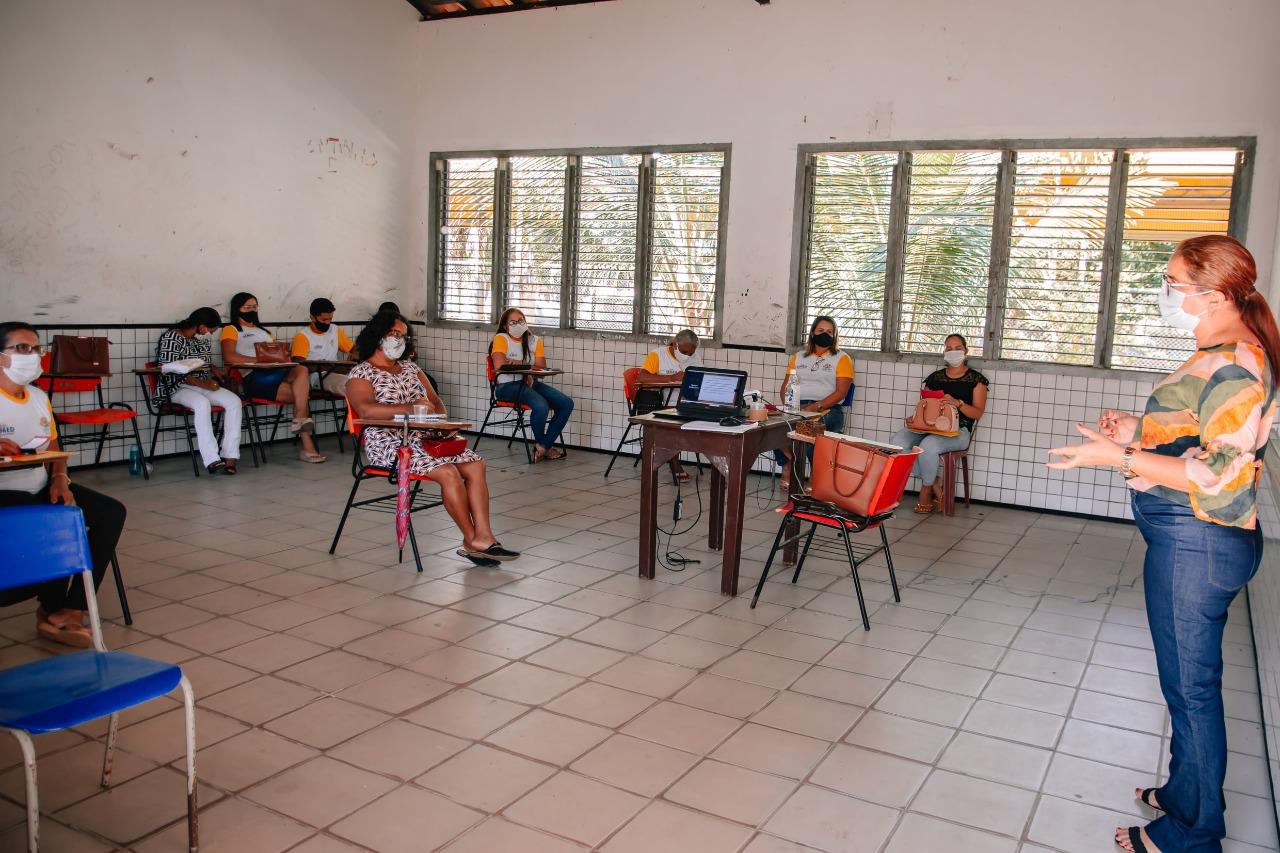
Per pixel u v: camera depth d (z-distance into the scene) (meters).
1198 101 6.00
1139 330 6.36
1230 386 2.30
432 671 3.59
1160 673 2.56
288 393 7.35
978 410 6.39
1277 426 4.54
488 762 2.92
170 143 6.92
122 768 2.83
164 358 6.69
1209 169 6.07
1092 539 5.88
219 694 3.34
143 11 6.66
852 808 2.73
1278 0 5.74
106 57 6.47
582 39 7.89
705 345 7.60
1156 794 2.75
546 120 8.15
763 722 3.26
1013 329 6.68
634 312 7.94
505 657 3.75
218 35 7.15
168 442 7.20
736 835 2.57
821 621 4.27
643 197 7.77
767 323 7.40
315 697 3.34
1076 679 3.72
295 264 7.93
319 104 7.95
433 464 4.80
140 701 2.28
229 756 2.91
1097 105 6.25
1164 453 2.46
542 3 8.04
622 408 8.02
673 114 7.58
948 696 3.53
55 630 3.73
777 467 7.14
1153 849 2.54
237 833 2.51
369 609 4.23
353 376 4.93
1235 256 2.37
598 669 3.66
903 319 7.00
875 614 4.39
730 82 7.34
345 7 8.06
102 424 6.60
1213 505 2.34
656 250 7.81
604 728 3.17
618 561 5.08
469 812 2.64
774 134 7.22
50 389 6.05
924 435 6.46
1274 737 3.00
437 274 8.88
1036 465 6.57
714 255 7.59
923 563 5.24
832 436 4.31
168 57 6.84
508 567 4.91
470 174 8.62
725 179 7.44
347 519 5.73
